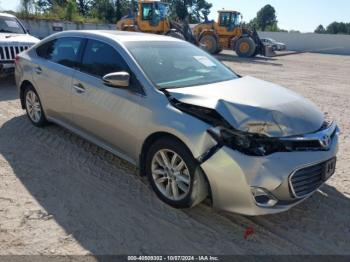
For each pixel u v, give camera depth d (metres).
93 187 3.87
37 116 5.50
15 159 4.45
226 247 3.00
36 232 3.05
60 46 4.98
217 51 23.75
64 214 3.34
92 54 4.39
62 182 3.94
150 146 3.63
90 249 2.88
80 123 4.50
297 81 12.59
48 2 44.78
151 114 3.48
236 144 3.00
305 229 3.28
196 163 3.16
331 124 3.57
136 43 4.20
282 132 3.10
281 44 35.97
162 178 3.57
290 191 3.01
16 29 9.45
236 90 3.67
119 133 3.90
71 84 4.51
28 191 3.72
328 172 3.36
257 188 2.94
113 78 3.63
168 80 3.82
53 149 4.79
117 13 48.62
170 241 3.04
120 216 3.36
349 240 3.15
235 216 3.43
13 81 9.27
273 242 3.08
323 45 37.94
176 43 4.66
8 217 3.24
